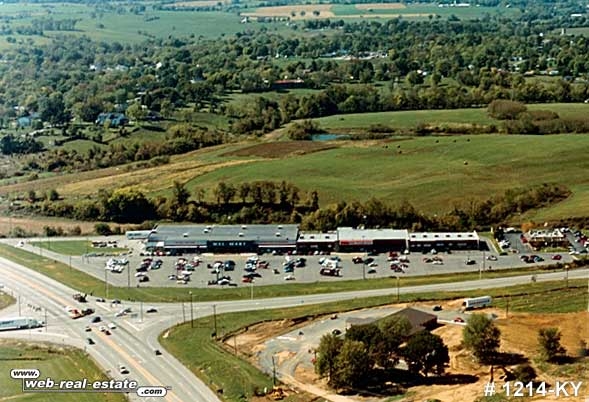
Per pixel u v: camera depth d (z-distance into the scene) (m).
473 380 151.00
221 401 148.75
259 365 163.62
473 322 160.50
